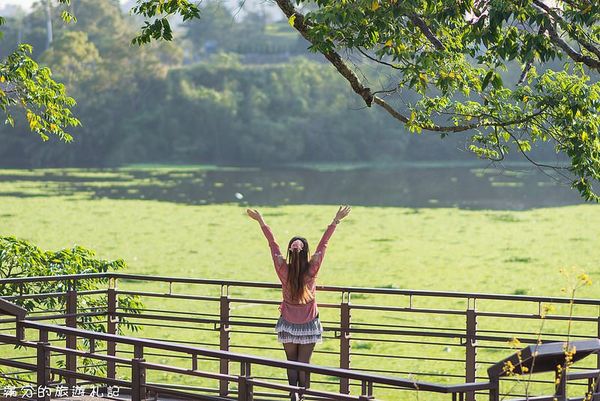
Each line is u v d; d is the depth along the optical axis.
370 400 6.25
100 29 132.88
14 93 17.19
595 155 12.60
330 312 37.00
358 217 68.25
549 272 44.78
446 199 82.31
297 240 8.75
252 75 126.31
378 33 11.38
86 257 18.12
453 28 12.56
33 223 60.56
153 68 123.31
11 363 8.32
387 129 123.06
